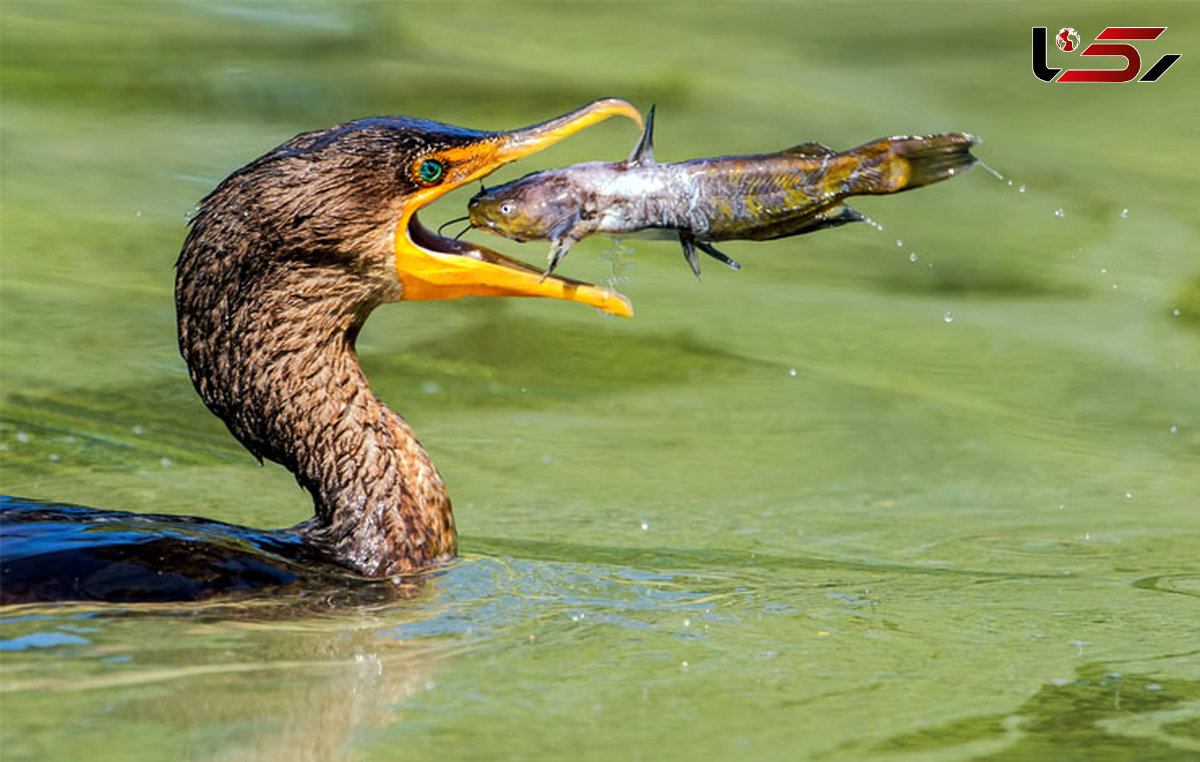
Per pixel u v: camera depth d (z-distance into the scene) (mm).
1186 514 11203
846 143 19234
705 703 7410
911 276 16609
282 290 9062
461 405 13039
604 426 12727
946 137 8391
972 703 7555
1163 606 9172
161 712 6934
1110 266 16766
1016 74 22219
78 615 7801
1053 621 8844
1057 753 7000
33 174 17750
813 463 12102
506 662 7793
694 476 11703
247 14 24781
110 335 13961
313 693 7238
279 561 8703
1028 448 12547
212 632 7805
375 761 6633
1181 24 23969
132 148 18703
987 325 15328
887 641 8398
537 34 24078
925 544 10430
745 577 9531
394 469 9211
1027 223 17938
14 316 14195
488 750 6781
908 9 25516
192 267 9102
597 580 9289
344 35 23750
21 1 24469
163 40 22906
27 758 6449
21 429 11906
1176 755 7008
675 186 8594
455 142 9109
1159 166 19344
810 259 17078
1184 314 15609
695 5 25969
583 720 7137
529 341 14508
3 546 8188
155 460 11508
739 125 19766
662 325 15008
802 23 24922
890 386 13789
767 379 13898
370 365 13812
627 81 21688
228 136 19125
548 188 8641
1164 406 13500
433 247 9352
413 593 8766
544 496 11180
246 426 9266
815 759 6844
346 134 9102
